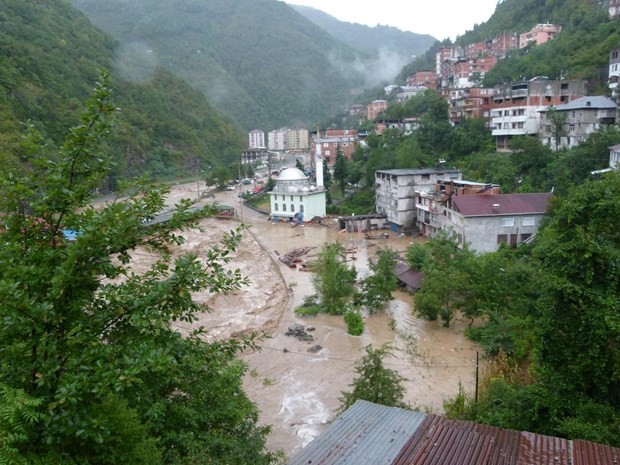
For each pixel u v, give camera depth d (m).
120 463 9.67
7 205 8.72
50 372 8.20
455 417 21.73
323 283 43.72
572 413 16.59
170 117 173.75
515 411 18.25
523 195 55.25
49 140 9.65
